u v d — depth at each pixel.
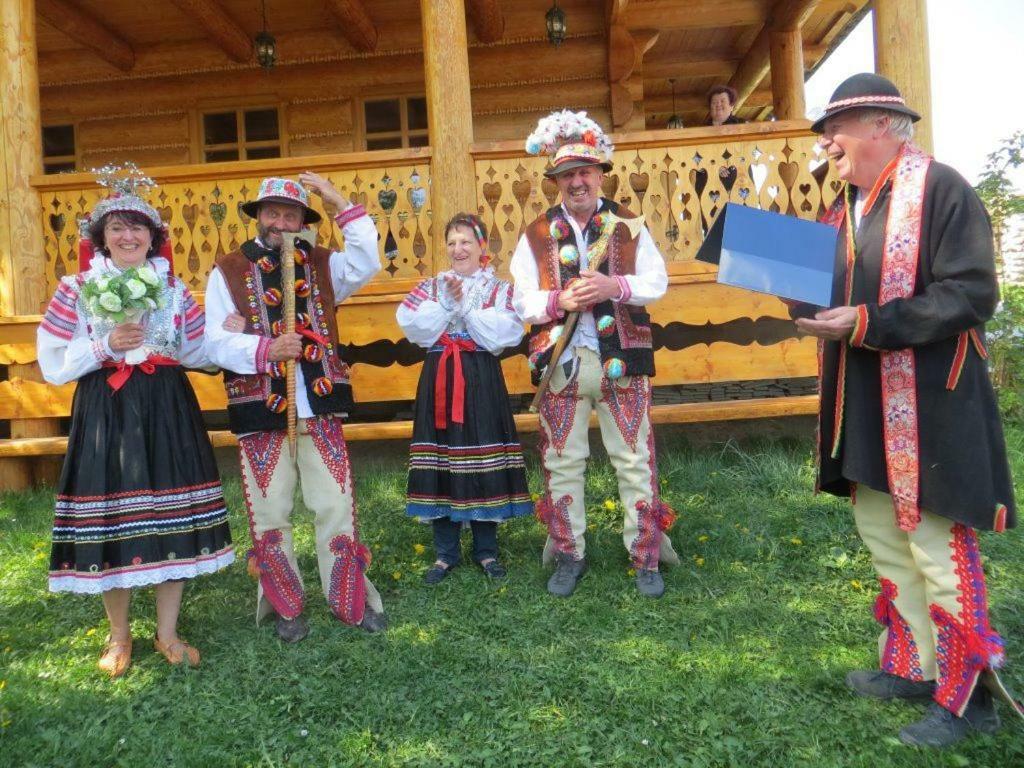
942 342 2.13
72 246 5.49
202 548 2.80
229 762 2.27
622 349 3.21
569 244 3.27
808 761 2.18
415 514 3.53
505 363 5.22
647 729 2.34
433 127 5.23
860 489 2.40
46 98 8.77
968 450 2.08
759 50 9.27
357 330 5.22
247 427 2.97
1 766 2.26
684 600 3.21
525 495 3.59
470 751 2.29
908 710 2.37
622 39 8.26
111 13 7.86
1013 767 2.08
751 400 5.13
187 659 2.82
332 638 2.98
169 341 2.89
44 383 5.35
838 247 2.35
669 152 5.21
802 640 2.84
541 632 2.97
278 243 3.11
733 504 4.19
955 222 2.08
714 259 2.44
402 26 8.48
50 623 3.23
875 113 2.22
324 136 8.72
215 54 8.57
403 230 5.47
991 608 3.01
